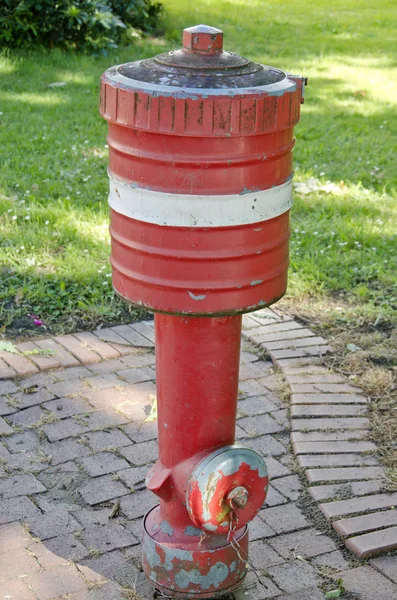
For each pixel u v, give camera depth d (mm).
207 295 2148
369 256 5043
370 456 3295
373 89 9258
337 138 7387
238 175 2045
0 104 7895
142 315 4430
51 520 2928
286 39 11508
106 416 3529
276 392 3754
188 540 2492
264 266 2182
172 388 2381
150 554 2535
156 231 2109
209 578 2498
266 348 4070
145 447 3338
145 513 2957
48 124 7414
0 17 9523
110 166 2213
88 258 4867
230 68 2092
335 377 3836
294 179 6305
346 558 2787
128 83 2027
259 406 3641
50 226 5285
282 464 3270
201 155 2008
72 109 7902
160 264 2139
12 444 3338
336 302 4574
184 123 1971
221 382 2369
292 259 4949
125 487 3107
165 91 1964
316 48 11078
